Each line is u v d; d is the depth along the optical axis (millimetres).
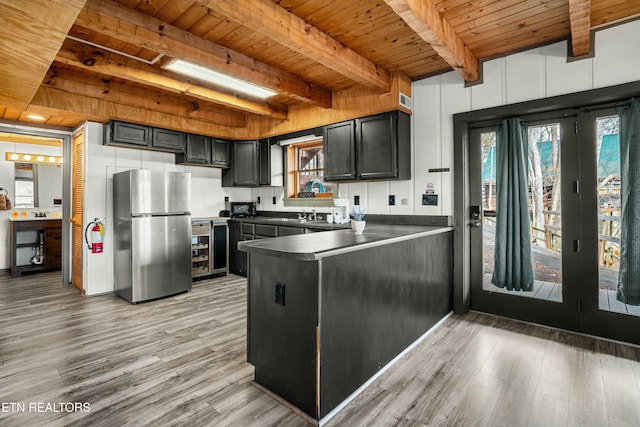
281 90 3281
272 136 4840
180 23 2379
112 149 4152
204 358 2342
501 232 3096
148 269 3744
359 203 4055
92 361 2285
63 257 4414
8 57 2125
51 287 4320
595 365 2221
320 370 1680
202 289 4238
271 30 2158
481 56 3045
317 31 2500
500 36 2662
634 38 2412
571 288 2805
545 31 2590
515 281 3049
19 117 3779
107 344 2561
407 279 2484
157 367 2211
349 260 1893
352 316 1905
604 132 2652
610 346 2516
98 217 4020
